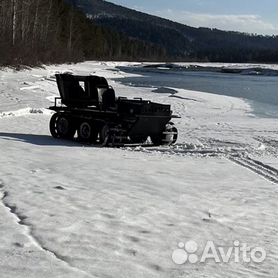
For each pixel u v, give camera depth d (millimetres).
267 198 8945
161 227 6961
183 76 80562
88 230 6602
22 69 49438
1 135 15852
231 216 7699
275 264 5848
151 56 194875
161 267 5594
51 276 5109
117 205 7875
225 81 67125
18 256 5590
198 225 7160
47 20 81438
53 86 38094
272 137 18688
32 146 13820
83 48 128625
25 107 22266
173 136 15883
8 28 59062
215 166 11977
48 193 8352
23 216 7039
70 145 14688
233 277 5445
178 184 9727
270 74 101125
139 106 14578
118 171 10648
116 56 158625
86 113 15570
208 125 22281
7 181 9078
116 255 5840
